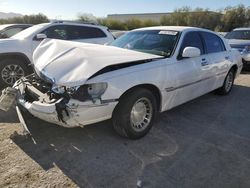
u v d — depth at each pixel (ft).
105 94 11.18
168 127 14.64
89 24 26.96
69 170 10.40
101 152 11.73
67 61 11.93
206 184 9.86
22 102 12.35
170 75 13.78
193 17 132.46
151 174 10.32
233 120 16.10
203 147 12.54
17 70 21.95
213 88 18.92
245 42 34.19
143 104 12.85
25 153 11.51
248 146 12.82
